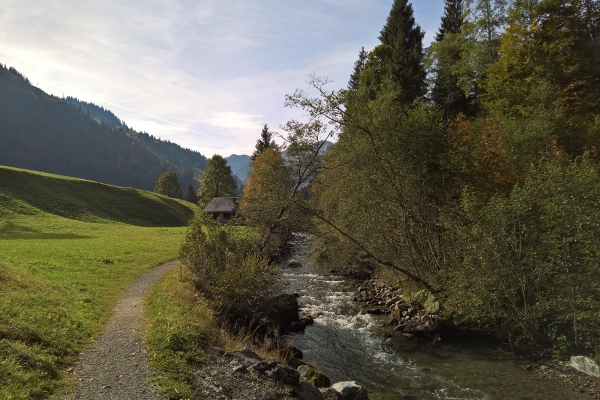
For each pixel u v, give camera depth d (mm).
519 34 29688
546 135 20172
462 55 38219
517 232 13656
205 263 16172
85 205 58719
